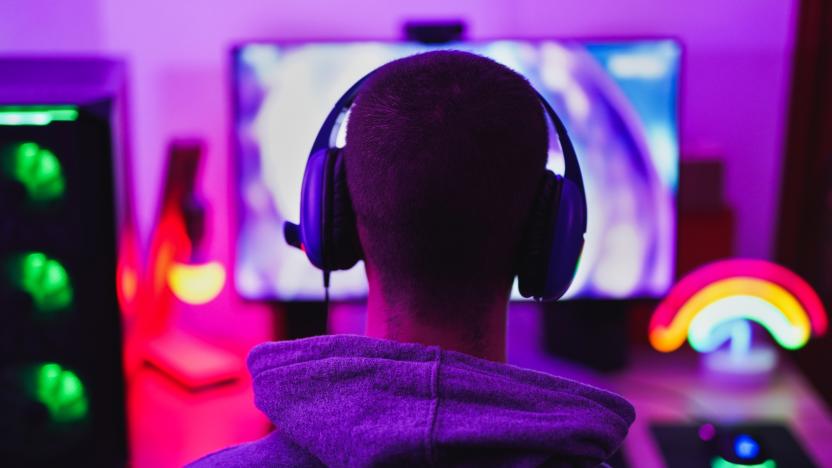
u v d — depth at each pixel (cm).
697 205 172
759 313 157
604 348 168
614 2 177
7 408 132
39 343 130
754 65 177
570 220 65
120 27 180
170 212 163
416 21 169
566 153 69
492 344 64
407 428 58
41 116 123
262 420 152
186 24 180
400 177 59
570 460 61
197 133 184
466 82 60
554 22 178
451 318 63
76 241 127
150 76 182
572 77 158
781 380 165
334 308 175
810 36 167
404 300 63
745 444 135
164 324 178
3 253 127
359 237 64
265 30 180
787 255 177
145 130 183
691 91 179
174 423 150
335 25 180
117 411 134
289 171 160
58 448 134
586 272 164
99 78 137
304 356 63
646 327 179
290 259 162
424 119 59
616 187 161
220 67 182
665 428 147
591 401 62
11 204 126
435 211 59
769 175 181
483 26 179
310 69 157
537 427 58
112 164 126
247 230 162
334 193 66
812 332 162
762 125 179
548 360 174
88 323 130
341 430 59
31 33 176
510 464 59
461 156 59
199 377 161
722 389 162
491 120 59
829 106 169
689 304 159
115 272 129
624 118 159
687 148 174
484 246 61
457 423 58
